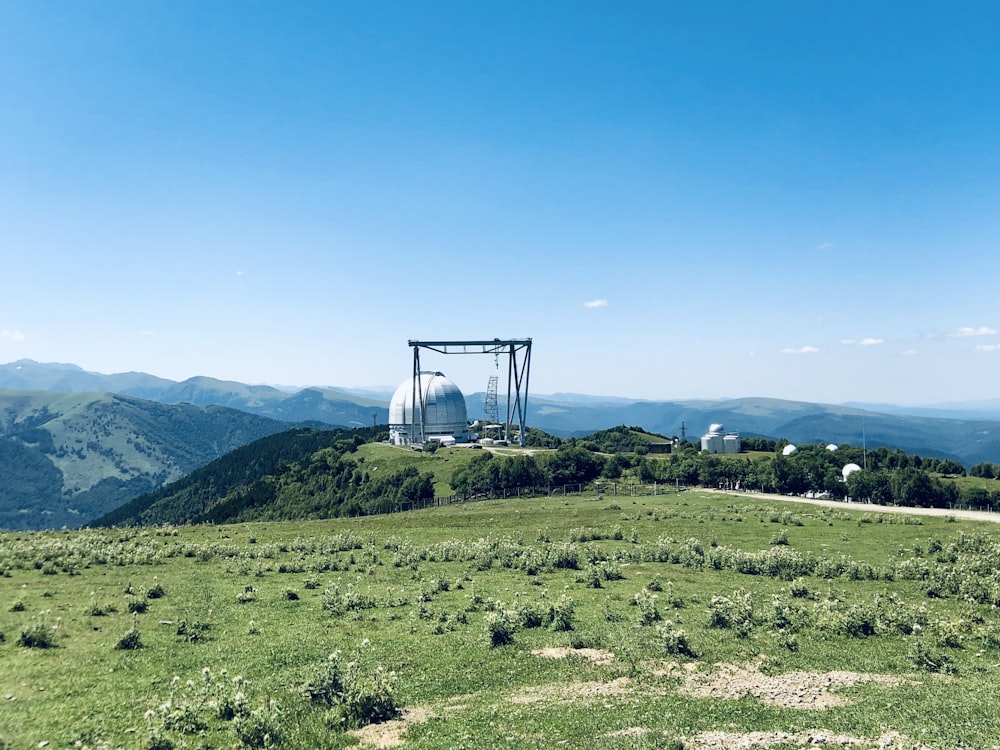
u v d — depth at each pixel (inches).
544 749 714.2
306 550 2470.5
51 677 941.8
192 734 760.3
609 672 985.5
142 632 1216.2
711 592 1598.2
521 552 2208.4
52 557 2089.1
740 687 921.5
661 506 3609.7
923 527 2694.4
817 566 1868.8
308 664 1032.2
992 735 720.3
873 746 708.0
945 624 1199.6
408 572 1941.4
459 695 909.2
